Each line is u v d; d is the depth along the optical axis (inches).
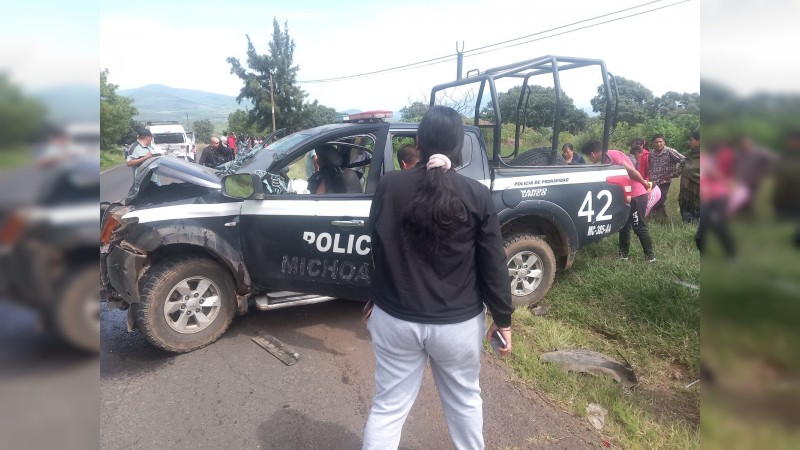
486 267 78.2
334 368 139.3
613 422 116.8
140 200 147.4
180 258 140.9
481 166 167.2
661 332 157.6
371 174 154.9
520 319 170.1
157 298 136.9
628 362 146.5
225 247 141.3
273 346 150.3
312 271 147.3
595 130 614.2
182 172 147.5
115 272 131.8
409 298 77.1
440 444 109.0
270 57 1428.4
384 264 79.6
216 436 110.0
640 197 213.0
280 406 121.4
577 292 188.4
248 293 149.9
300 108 1475.1
